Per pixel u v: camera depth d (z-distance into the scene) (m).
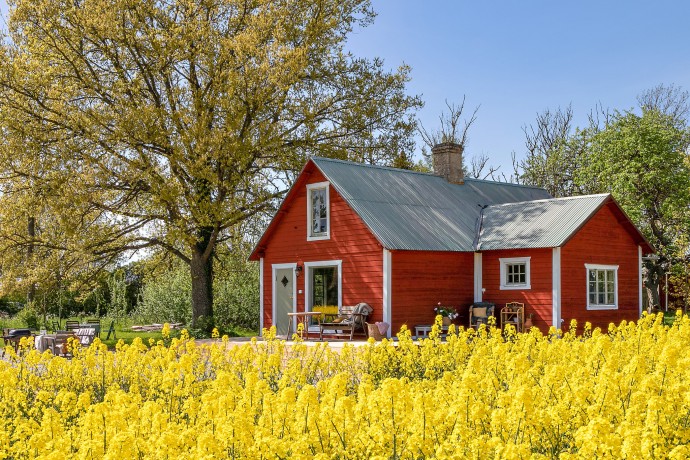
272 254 27.83
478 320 25.12
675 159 34.94
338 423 6.85
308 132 32.03
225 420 6.94
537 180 48.84
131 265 41.09
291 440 6.80
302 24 32.25
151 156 30.53
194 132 28.81
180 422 8.88
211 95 30.67
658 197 35.44
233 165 30.91
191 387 9.98
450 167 30.47
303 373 11.04
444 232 26.17
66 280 31.56
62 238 30.58
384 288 23.92
